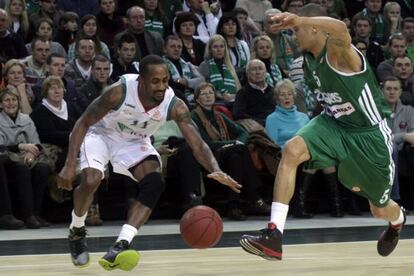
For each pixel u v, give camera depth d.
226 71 11.12
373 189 5.94
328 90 5.74
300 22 5.45
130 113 5.75
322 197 10.73
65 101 9.91
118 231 9.16
